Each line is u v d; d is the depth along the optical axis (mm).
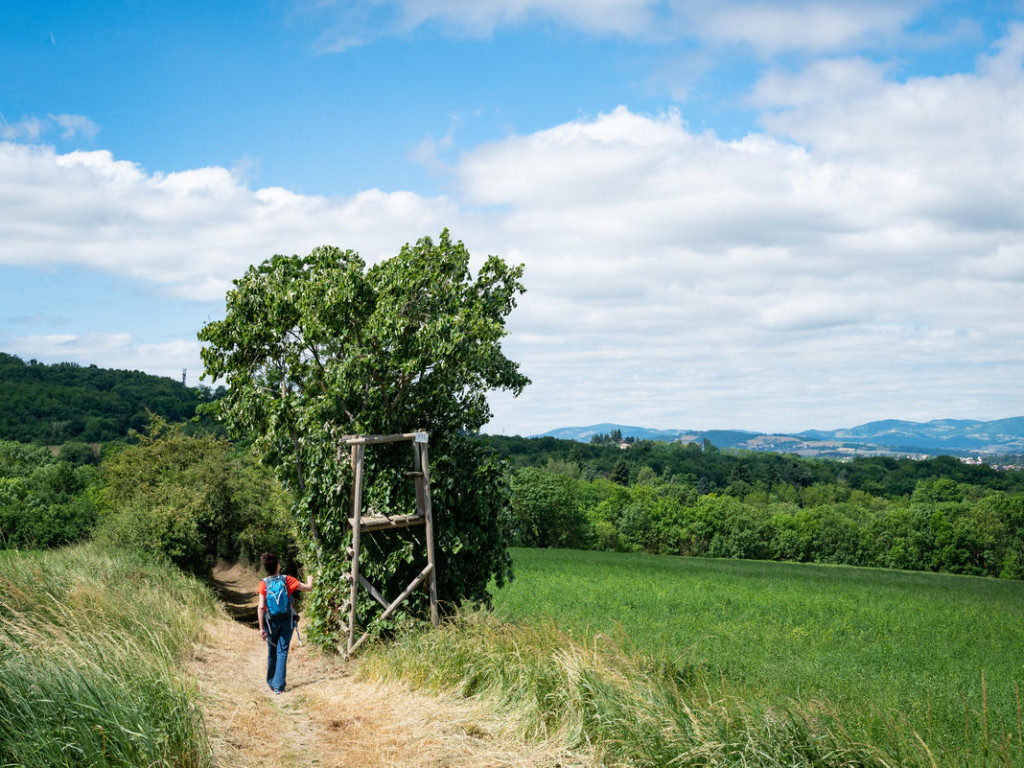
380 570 11664
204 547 28500
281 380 14602
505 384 15070
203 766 5066
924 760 5449
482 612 10438
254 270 14797
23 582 9125
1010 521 86812
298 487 13930
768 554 96812
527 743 6355
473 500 12859
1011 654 16453
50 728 4785
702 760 5441
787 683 10219
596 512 104188
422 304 13828
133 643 7652
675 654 10586
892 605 27656
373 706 7875
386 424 12719
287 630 9328
